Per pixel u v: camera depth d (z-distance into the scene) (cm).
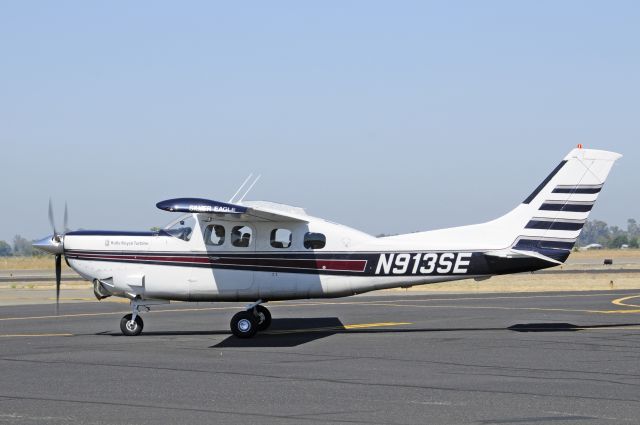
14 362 1511
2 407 1086
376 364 1459
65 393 1188
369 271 1925
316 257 1922
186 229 1942
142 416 1027
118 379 1311
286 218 1897
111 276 1942
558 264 1925
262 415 1031
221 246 1927
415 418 1010
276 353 1625
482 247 1931
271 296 1931
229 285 1927
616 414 1026
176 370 1405
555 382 1259
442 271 1931
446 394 1166
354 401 1118
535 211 1931
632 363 1452
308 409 1066
